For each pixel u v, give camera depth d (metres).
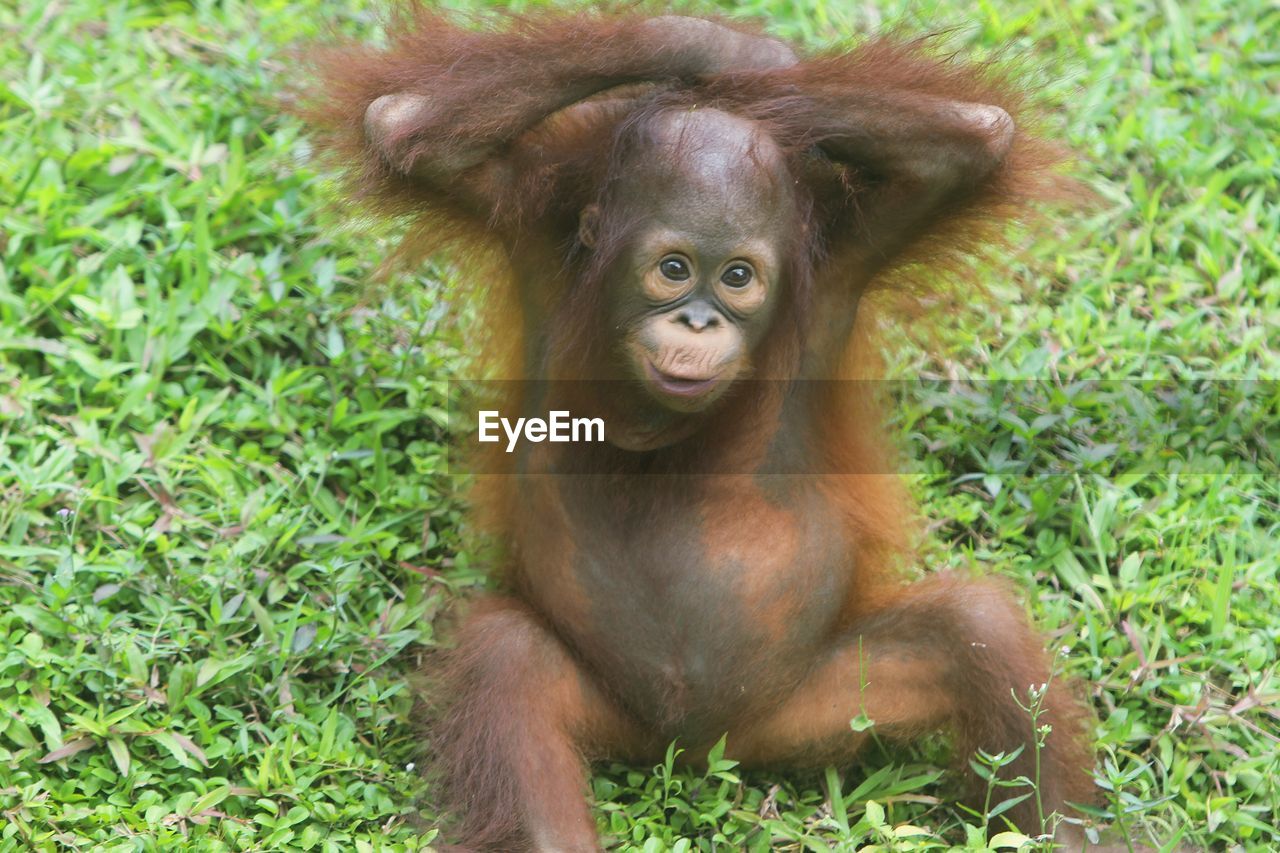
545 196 5.00
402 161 4.88
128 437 6.02
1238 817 5.07
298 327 6.47
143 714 5.14
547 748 4.86
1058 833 4.96
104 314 6.26
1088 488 6.19
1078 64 7.46
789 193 4.72
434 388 6.36
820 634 5.14
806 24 7.68
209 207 6.82
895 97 4.91
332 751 5.08
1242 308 6.80
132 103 7.09
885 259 5.19
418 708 5.28
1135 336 6.67
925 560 5.90
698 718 5.09
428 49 5.09
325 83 5.35
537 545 5.11
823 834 5.06
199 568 5.57
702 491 5.03
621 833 4.92
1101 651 5.65
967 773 5.12
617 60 4.89
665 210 4.59
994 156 4.97
